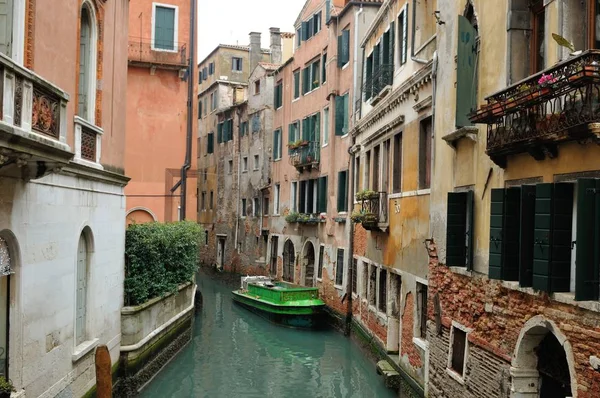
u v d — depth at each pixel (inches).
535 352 294.7
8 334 299.9
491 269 307.6
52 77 343.0
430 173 462.0
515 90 268.8
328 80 887.7
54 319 349.4
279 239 1130.7
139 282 522.6
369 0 792.9
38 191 324.5
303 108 1034.1
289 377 574.6
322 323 828.0
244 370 596.7
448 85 400.2
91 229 416.8
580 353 242.7
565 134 241.3
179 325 649.0
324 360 641.6
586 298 237.9
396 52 571.2
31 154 268.1
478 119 299.9
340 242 819.4
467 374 356.2
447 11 405.4
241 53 1662.2
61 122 314.2
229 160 1443.2
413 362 475.2
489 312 327.9
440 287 407.2
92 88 432.5
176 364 609.9
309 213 991.0
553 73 240.4
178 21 796.0
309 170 988.6
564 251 258.7
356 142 762.8
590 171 243.8
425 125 476.7
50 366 343.6
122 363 482.9
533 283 268.2
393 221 552.4
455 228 371.9
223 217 1467.8
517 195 298.2
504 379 308.0
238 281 1254.3
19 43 299.7
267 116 1228.5
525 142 271.1
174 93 796.6
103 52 444.8
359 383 554.3
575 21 260.7
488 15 336.8
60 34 354.9
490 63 332.2
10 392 271.4
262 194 1238.9
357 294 721.6
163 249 581.3
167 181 789.9
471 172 359.6
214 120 1561.3
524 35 304.7
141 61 773.9
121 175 477.4
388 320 558.9
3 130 233.9
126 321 490.6
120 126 499.2
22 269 305.1
